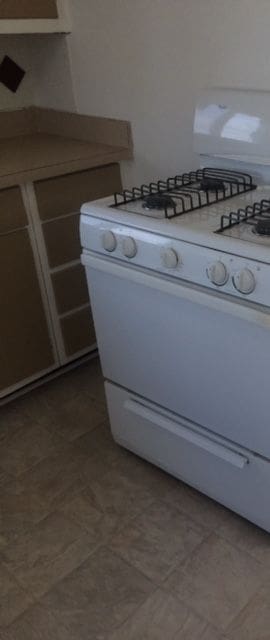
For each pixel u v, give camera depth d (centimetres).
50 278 208
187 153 193
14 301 199
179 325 135
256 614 130
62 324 218
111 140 220
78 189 205
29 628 133
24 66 244
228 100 159
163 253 128
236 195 149
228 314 120
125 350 158
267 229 116
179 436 153
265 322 112
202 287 124
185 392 145
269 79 158
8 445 196
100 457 186
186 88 183
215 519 157
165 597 136
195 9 168
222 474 149
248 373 124
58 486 175
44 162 194
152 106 198
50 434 199
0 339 199
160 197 144
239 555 145
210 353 131
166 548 150
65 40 221
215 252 117
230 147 161
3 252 190
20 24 202
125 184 223
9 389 209
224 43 165
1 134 245
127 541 153
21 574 147
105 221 142
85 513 164
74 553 151
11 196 186
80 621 133
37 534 158
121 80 205
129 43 195
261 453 133
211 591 137
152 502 165
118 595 138
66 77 230
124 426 176
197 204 144
